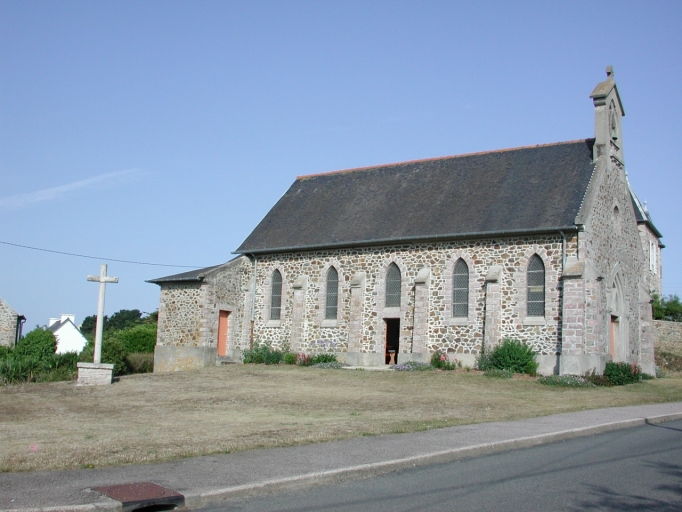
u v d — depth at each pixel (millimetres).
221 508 9109
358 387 26172
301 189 41562
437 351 31594
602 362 28938
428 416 18172
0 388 26766
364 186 38750
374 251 34375
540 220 29969
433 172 36906
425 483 10422
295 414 19031
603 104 32188
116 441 13828
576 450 13219
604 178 31516
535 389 25531
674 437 14969
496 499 9391
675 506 9023
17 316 51906
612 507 8977
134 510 8883
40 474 10656
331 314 35594
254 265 38438
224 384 27609
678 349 41500
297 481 10305
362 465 11133
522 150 35031
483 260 31219
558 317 29000
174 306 37156
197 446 12953
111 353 31625
